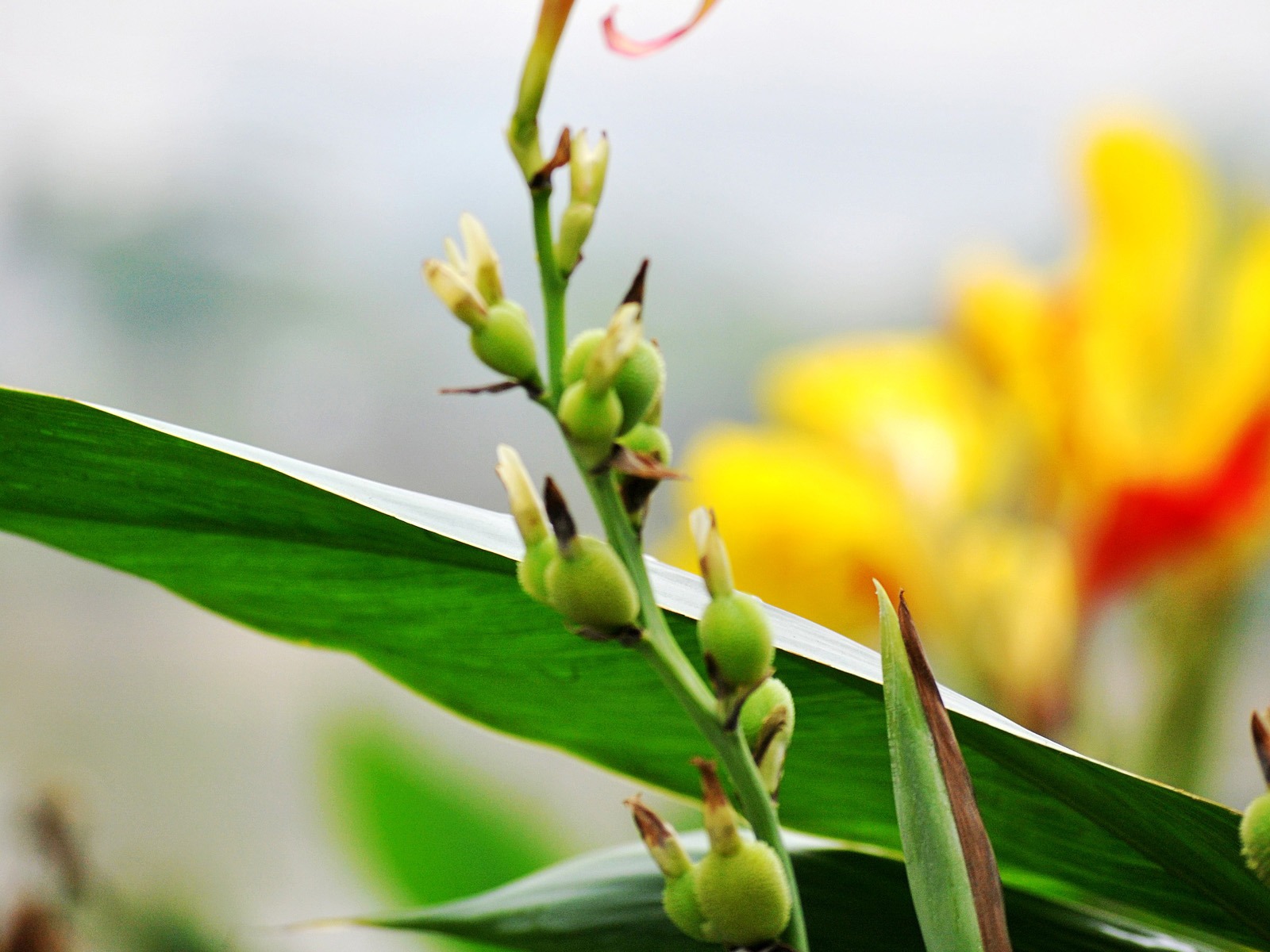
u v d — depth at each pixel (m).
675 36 0.67
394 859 1.61
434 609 0.80
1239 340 1.56
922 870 0.65
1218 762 1.66
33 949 1.19
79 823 1.27
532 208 0.64
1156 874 0.78
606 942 0.82
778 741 0.65
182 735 2.09
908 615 0.66
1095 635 1.66
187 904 1.52
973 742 0.75
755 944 0.63
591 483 0.64
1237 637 1.63
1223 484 1.57
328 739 1.63
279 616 0.82
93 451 0.73
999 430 1.69
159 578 0.81
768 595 1.74
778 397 1.81
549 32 0.64
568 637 0.80
